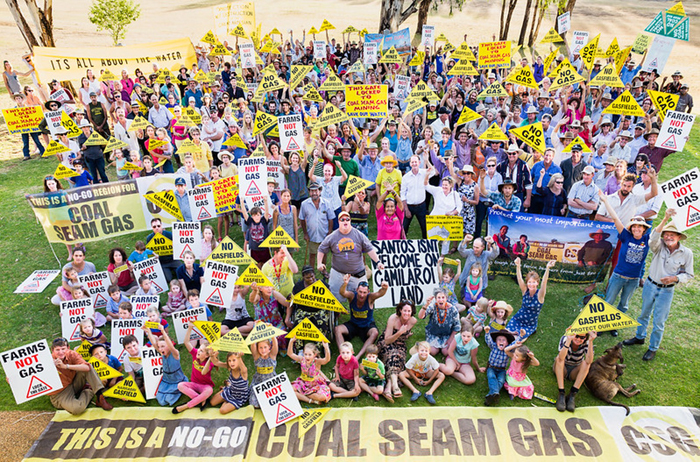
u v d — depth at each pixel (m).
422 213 10.38
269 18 44.78
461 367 7.42
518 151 9.81
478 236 10.59
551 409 6.78
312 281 7.84
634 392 6.98
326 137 12.79
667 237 7.06
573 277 9.49
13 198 13.23
